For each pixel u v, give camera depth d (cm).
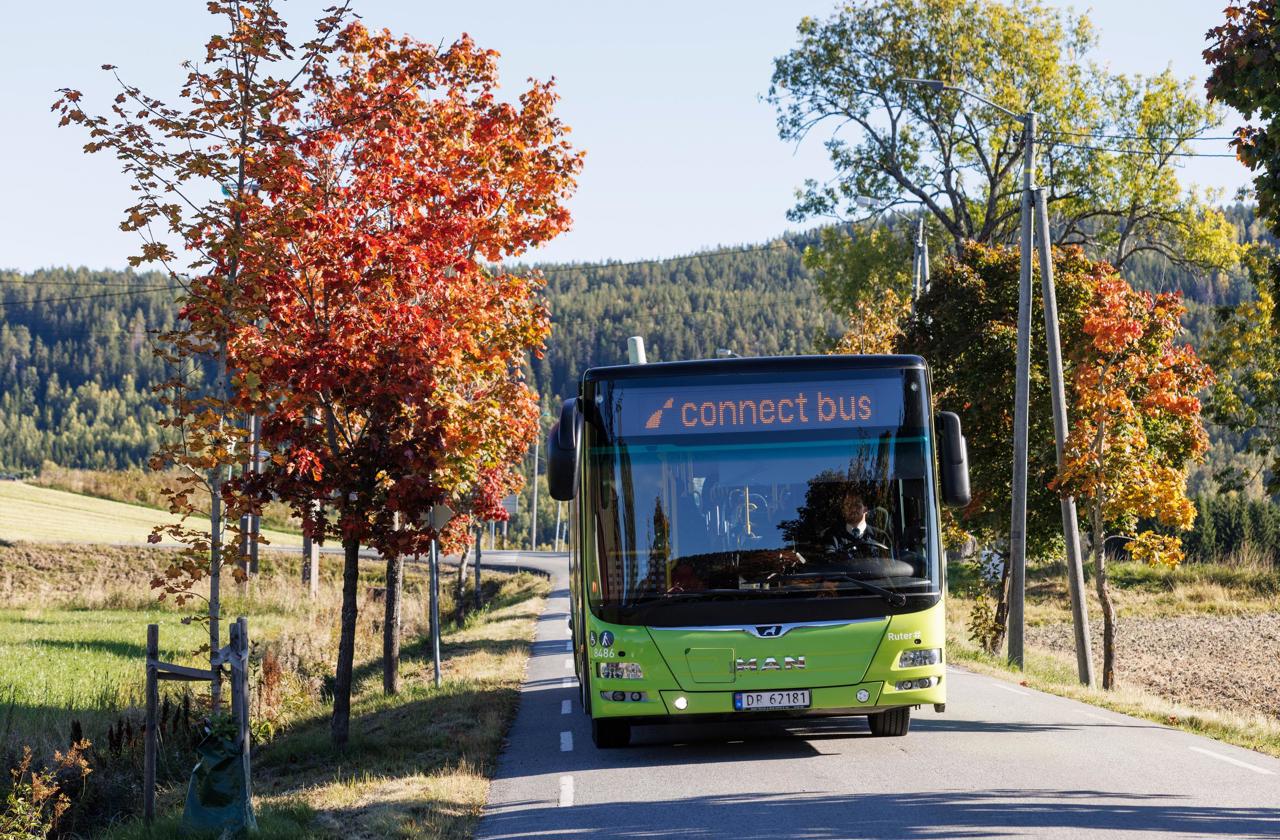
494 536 9725
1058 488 2700
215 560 1612
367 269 1552
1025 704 1872
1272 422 4062
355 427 1739
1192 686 3080
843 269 6356
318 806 1189
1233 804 1078
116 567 5984
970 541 4159
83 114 1533
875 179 5881
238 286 1539
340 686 1562
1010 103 5450
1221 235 5550
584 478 1345
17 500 8506
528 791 1242
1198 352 4159
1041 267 2727
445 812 1138
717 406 1332
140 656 2912
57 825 1316
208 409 1568
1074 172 5578
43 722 1770
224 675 1642
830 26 5806
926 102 5631
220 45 1585
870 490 1323
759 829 1017
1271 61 1312
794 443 1328
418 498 1526
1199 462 2873
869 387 1344
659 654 1291
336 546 8125
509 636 3378
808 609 1295
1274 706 2736
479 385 2141
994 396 3192
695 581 1299
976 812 1052
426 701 1980
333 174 1669
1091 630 4472
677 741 1527
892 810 1069
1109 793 1133
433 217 1636
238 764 1073
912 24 5659
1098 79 5700
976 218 5909
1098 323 2680
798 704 1292
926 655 1311
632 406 1336
